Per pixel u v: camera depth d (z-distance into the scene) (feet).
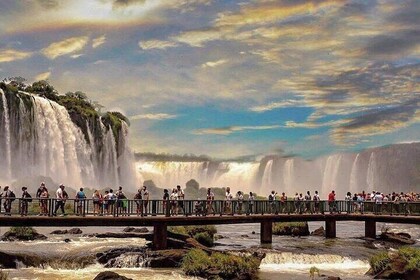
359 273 101.91
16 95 252.01
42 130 265.13
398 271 95.40
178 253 103.40
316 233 161.58
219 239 145.89
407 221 138.92
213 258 96.07
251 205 132.77
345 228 199.11
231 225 218.38
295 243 134.00
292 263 110.52
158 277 91.50
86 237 143.64
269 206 138.41
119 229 176.86
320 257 112.47
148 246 115.24
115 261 101.71
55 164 269.85
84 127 301.84
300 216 139.33
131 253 103.86
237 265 94.53
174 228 133.39
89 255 104.94
